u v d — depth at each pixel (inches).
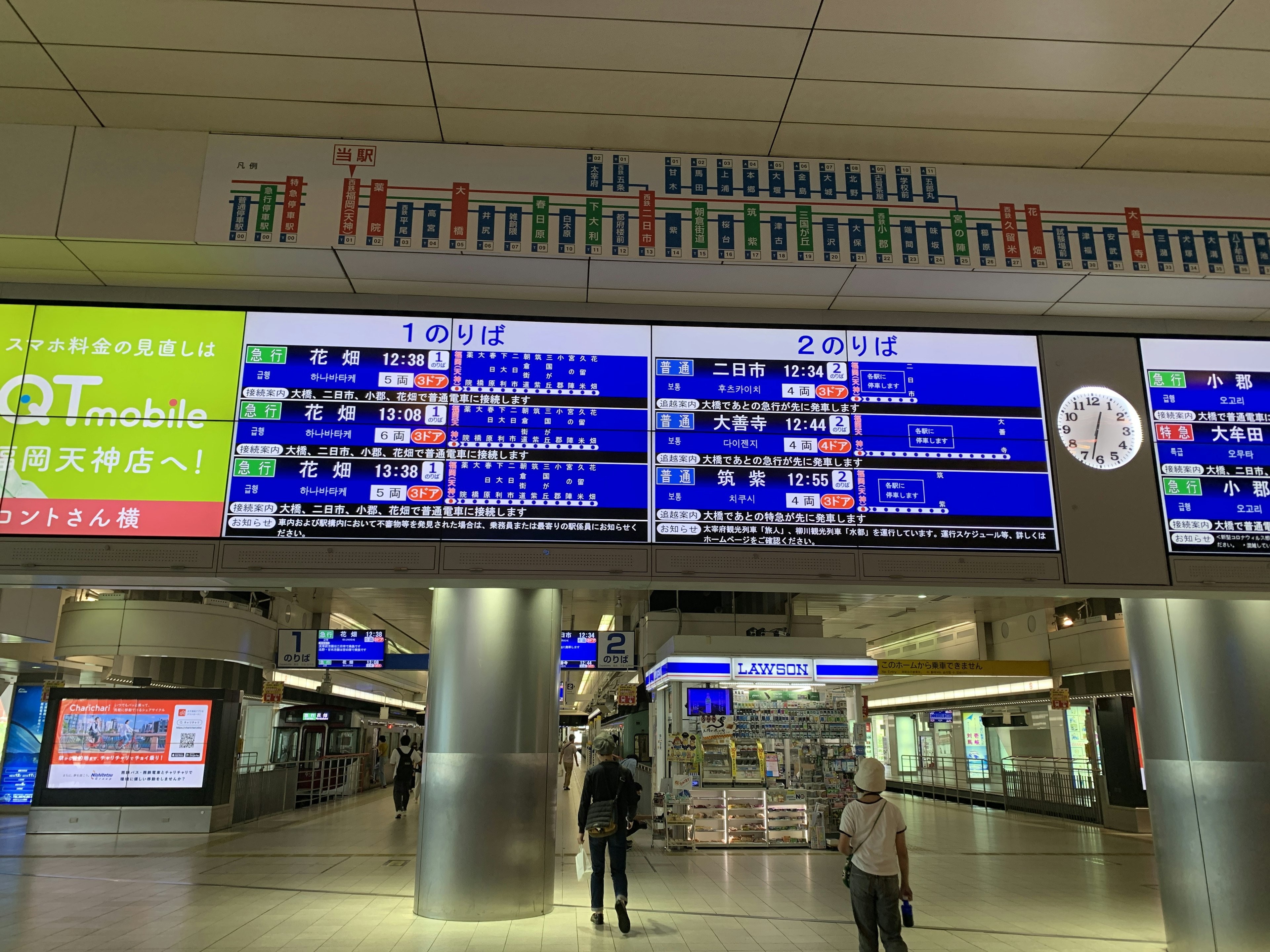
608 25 164.9
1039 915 317.7
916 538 200.5
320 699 1026.7
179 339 202.1
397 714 1428.4
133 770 560.1
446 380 203.3
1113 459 210.5
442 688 308.3
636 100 186.2
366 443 197.6
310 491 193.8
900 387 211.8
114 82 179.9
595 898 293.1
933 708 922.7
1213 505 209.3
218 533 189.9
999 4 159.3
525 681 307.9
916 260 198.7
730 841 506.0
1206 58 173.5
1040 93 183.8
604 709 1504.7
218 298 205.5
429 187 194.5
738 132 196.7
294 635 812.0
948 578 198.5
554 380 205.6
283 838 538.0
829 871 421.7
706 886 379.9
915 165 205.9
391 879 386.0
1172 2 158.9
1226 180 211.2
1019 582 199.5
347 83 180.4
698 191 199.5
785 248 197.2
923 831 597.0
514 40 168.6
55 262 194.9
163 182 190.5
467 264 196.1
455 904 294.8
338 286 205.8
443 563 191.0
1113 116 191.5
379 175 194.4
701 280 203.2
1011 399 213.0
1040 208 205.0
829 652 533.6
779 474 202.8
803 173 202.8
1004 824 639.8
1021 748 739.4
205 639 713.0
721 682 542.9
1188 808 242.4
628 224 196.1
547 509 196.2
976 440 208.8
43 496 190.4
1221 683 241.0
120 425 195.3
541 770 307.9
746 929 292.5
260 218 189.6
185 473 193.3
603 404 204.8
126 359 199.8
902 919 204.8
